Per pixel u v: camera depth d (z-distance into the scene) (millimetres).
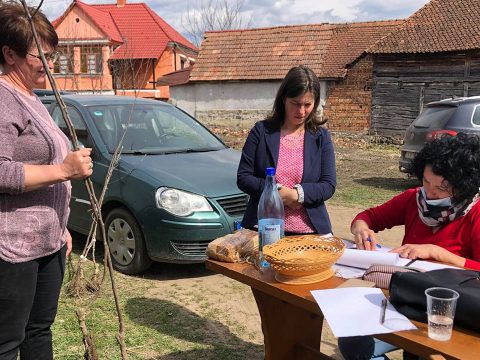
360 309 1792
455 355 1490
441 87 16062
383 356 2613
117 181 4613
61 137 2297
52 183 2049
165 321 3777
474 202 2299
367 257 2203
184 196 4328
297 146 3012
